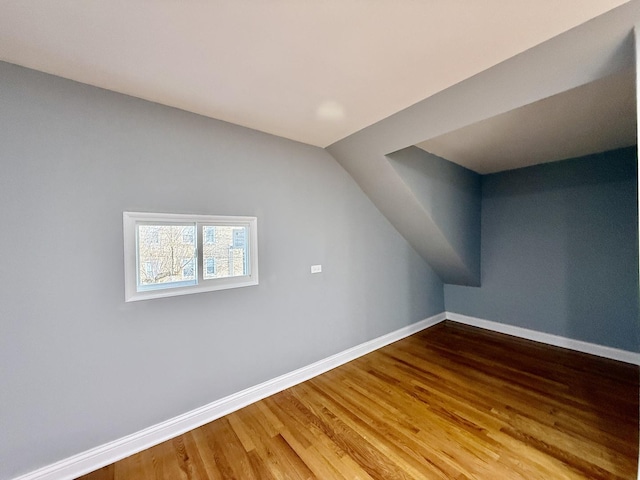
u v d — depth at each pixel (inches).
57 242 62.7
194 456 69.5
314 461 67.0
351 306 124.6
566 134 98.7
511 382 100.8
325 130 96.7
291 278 103.3
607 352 118.7
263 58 59.4
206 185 83.9
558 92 63.3
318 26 50.6
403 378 105.9
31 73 60.6
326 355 114.7
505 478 61.2
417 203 119.6
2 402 57.5
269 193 97.6
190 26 49.8
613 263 117.4
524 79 64.2
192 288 81.3
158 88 69.5
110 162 69.2
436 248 145.7
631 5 47.0
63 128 63.7
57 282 62.7
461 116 77.8
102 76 64.1
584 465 63.7
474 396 92.4
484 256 157.9
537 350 128.4
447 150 118.3
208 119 84.6
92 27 49.3
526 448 69.3
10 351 58.1
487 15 49.3
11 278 58.2
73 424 64.3
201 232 83.7
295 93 73.4
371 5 46.3
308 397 94.3
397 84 70.4
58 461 62.6
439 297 173.9
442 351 130.6
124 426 70.3
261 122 89.5
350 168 119.3
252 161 93.6
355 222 126.2
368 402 90.5
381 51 58.1
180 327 78.7
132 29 50.0
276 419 82.9
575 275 127.3
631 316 113.3
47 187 61.8
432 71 65.4
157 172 75.7
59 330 62.9
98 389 67.2
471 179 150.3
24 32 49.9
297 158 105.6
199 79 66.3
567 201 129.0
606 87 66.9
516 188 145.3
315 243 111.0
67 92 64.3
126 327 70.9
